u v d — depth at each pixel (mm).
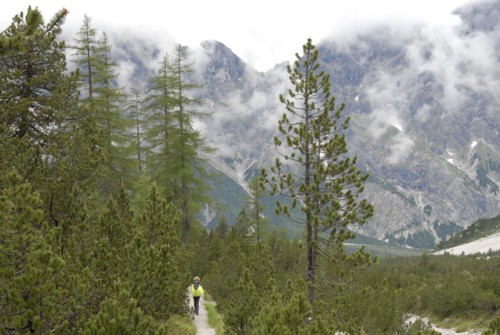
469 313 28266
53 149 12516
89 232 11000
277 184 14719
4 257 6926
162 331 7750
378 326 19688
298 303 8836
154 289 9914
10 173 7273
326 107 14539
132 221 14672
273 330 8219
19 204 7125
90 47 24734
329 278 14406
